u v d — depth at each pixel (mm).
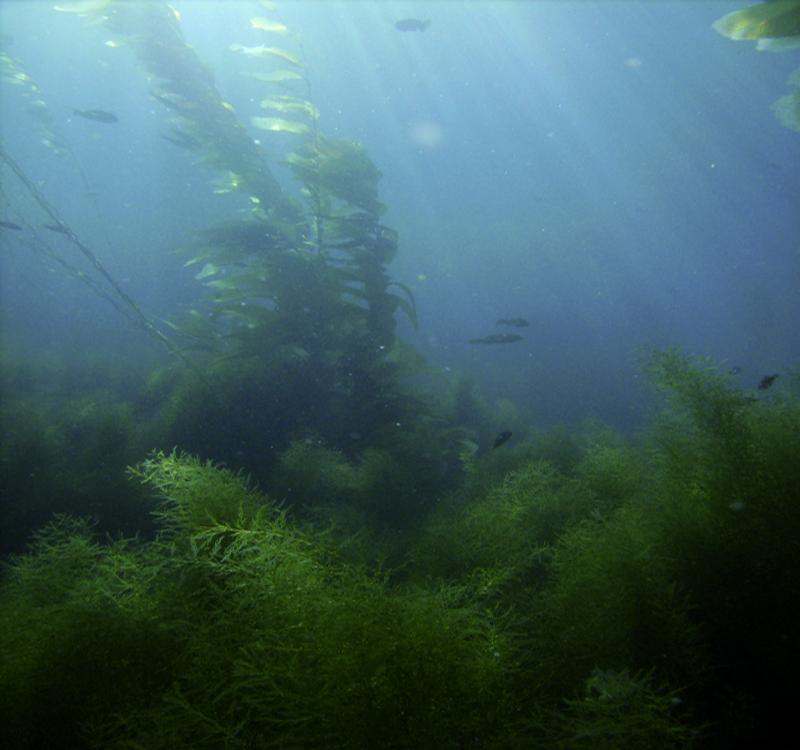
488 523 2885
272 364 6391
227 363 6395
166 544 2236
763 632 1991
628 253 58125
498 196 55438
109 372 11188
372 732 1328
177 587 2043
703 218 64812
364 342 6309
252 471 5574
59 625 1889
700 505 2459
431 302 33156
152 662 1843
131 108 47375
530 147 59000
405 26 10094
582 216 41656
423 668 1427
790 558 2068
